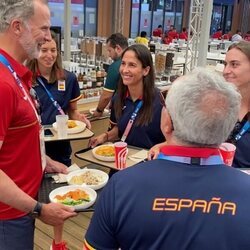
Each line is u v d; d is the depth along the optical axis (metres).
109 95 3.27
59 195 1.69
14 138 1.32
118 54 4.02
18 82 1.31
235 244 0.79
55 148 2.54
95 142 2.37
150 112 2.22
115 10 12.05
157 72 4.44
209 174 0.84
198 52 4.56
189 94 0.83
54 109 2.52
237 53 1.66
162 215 0.81
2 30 1.28
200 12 4.51
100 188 1.81
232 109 0.84
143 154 2.09
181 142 0.86
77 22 13.11
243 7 19.75
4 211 1.40
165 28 16.86
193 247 0.80
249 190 0.83
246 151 1.65
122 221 0.83
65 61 4.49
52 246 2.40
